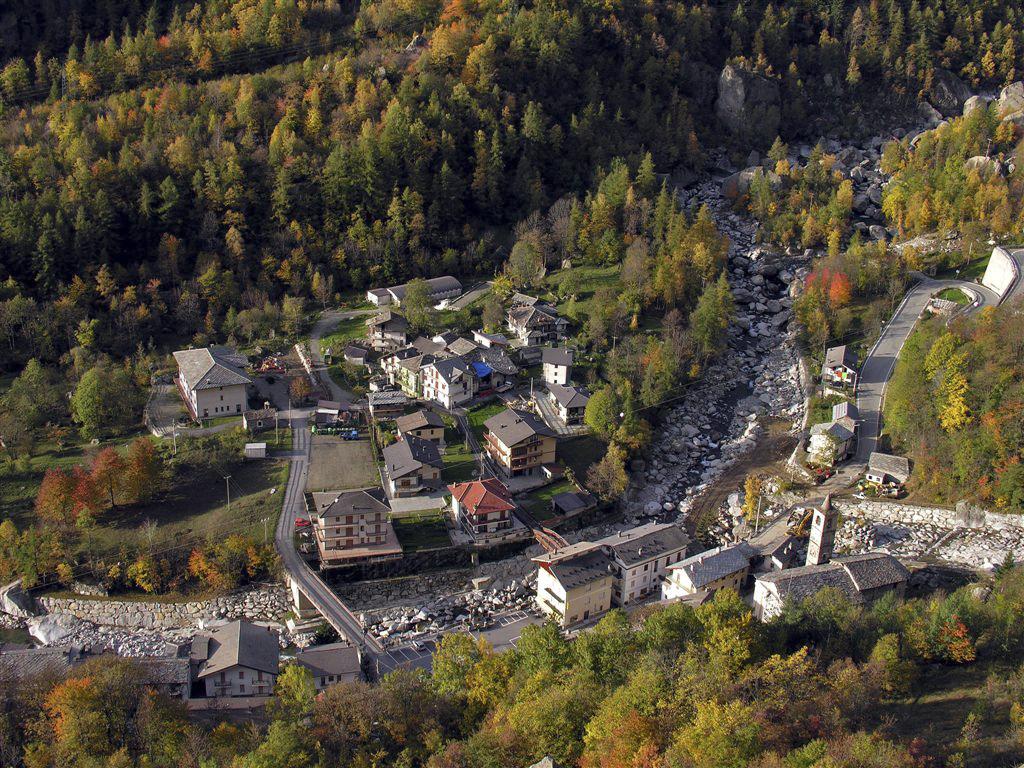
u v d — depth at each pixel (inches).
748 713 3619.6
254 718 4771.2
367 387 7780.5
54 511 6072.8
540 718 3944.4
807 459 6899.6
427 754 4158.5
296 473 6712.6
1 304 7829.7
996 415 6107.3
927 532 6033.5
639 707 3873.0
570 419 7362.2
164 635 5595.5
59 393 7342.5
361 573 5944.9
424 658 5310.0
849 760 3329.2
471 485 6338.6
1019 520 5895.7
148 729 4397.1
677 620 4503.0
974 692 4033.0
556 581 5595.5
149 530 6003.9
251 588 5846.5
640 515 6702.8
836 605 4643.2
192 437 6983.3
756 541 6092.5
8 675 4830.2
